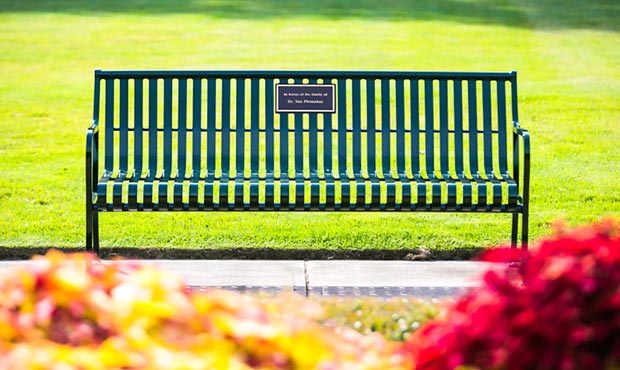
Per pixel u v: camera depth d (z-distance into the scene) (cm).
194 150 960
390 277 984
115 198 916
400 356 460
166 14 2916
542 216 1208
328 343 438
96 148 955
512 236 954
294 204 931
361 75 967
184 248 1065
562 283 423
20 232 1129
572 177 1388
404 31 2580
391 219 1193
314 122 967
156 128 962
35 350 381
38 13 2941
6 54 2342
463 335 436
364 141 1675
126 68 2181
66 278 423
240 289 936
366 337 562
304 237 1109
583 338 410
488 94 974
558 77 2058
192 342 399
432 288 945
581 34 2550
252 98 968
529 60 2228
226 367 377
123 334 397
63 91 1962
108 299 425
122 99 962
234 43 2438
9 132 1656
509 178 953
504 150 970
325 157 966
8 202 1255
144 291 426
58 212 1216
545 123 1705
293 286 948
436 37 2498
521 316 422
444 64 2177
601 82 2008
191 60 2245
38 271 432
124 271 985
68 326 408
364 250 1066
